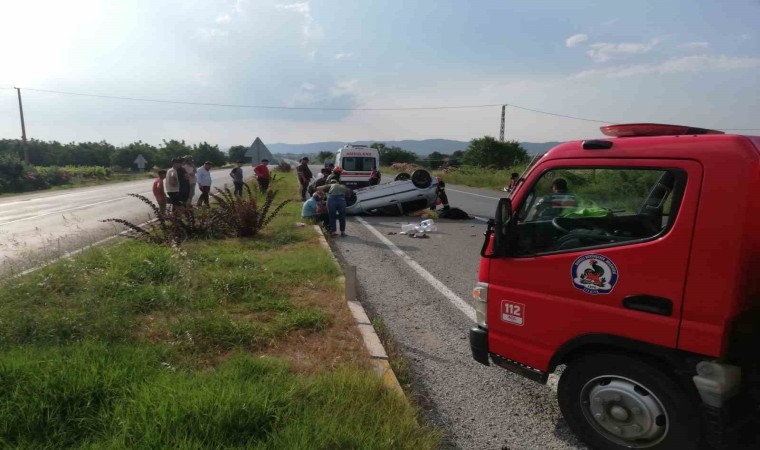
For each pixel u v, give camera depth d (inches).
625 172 113.7
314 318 191.3
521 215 132.3
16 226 518.3
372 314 219.9
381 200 565.3
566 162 123.6
